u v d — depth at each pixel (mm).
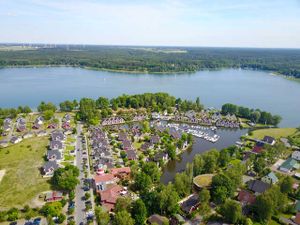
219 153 158625
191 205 115875
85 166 153500
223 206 109312
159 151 177375
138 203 108000
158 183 139625
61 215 106562
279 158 172875
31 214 109625
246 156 169625
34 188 131000
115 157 169375
